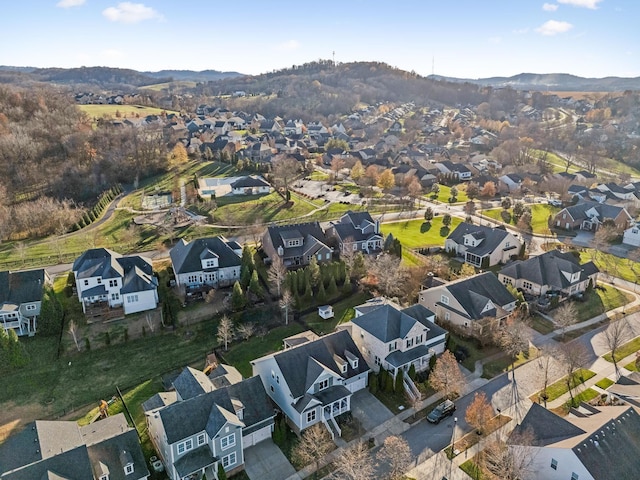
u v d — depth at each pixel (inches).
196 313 2719.0
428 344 2299.5
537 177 6373.0
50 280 2970.0
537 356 2401.6
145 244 3794.3
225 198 4995.1
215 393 1700.3
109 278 2760.8
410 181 5846.5
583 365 2269.9
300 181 5989.2
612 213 4579.2
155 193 5216.5
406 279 3036.4
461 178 6707.7
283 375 1865.2
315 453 1733.5
